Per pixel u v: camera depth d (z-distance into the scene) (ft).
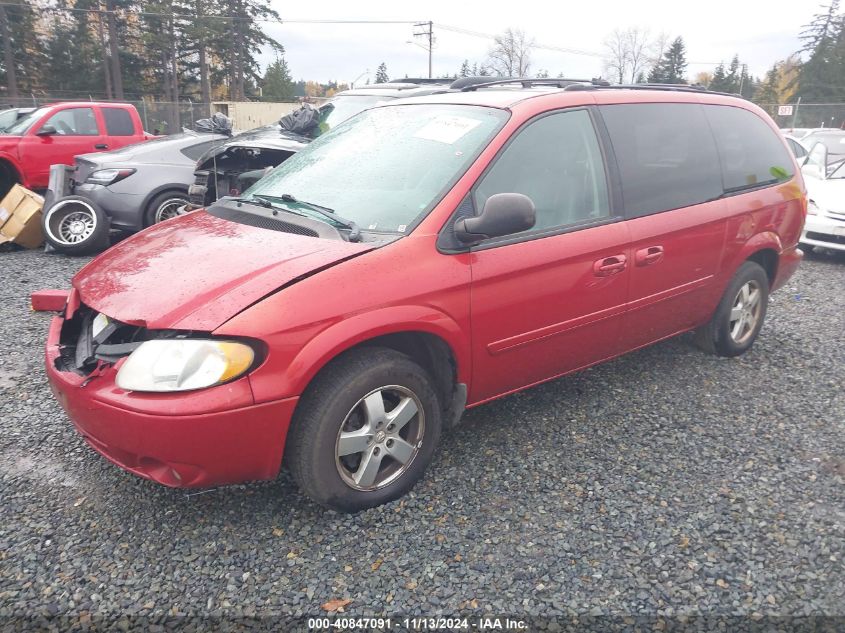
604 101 12.40
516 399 13.42
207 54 176.45
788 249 15.99
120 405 8.13
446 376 10.40
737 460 11.21
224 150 22.89
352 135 12.69
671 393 13.80
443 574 8.42
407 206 10.14
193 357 8.05
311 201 11.04
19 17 148.05
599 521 9.50
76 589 8.05
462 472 10.70
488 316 10.19
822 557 8.81
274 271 8.75
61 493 9.92
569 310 11.29
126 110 38.81
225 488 10.10
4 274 22.85
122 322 8.75
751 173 14.94
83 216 26.17
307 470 8.92
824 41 189.26
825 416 12.91
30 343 16.08
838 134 33.86
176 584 8.18
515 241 10.52
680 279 13.26
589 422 12.47
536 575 8.42
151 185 26.45
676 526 9.41
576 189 11.55
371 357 9.18
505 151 10.66
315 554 8.73
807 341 17.31
